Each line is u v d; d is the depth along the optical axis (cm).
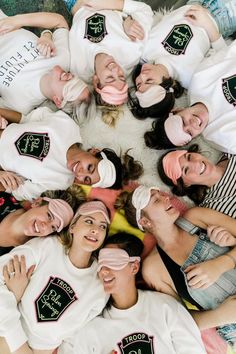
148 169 160
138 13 165
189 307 148
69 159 151
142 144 162
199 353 138
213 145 160
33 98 161
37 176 150
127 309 142
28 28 175
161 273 146
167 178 154
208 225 147
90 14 165
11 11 174
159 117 161
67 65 164
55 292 141
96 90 155
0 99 163
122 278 139
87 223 142
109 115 160
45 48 159
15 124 154
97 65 155
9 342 134
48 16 164
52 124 154
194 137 156
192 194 155
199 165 148
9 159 150
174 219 144
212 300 143
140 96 154
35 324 139
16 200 152
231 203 148
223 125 152
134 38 163
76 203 151
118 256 139
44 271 143
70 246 145
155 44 164
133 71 169
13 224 145
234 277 142
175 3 176
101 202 149
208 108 154
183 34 162
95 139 163
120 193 153
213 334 147
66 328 140
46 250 145
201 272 139
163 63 159
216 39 165
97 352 139
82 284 144
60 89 153
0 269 140
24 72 160
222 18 166
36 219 142
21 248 143
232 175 152
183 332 138
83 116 160
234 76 154
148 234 153
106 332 140
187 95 166
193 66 162
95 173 147
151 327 139
